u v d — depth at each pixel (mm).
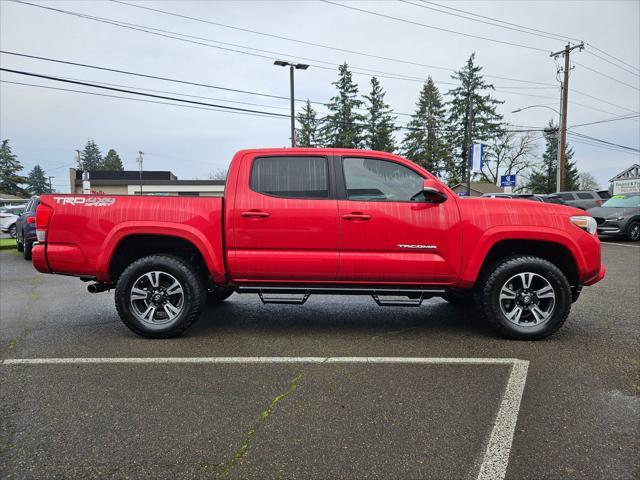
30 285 7734
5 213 21312
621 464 2248
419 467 2230
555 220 4219
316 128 52594
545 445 2422
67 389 3160
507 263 4199
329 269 4246
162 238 4414
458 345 4137
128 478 2143
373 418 2729
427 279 4270
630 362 3670
